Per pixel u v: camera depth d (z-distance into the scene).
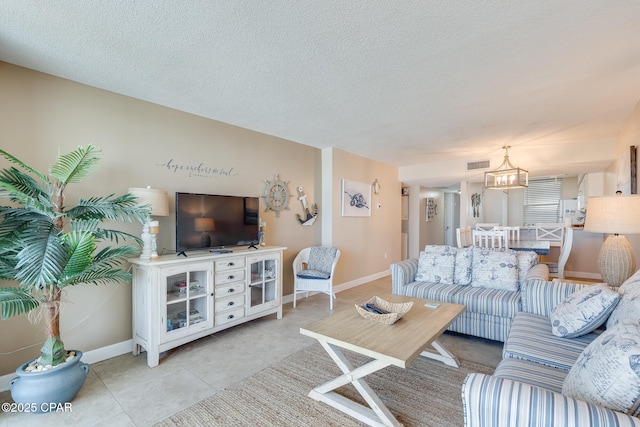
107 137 2.60
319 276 3.91
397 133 3.93
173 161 3.04
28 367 1.88
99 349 2.53
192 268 2.64
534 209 7.75
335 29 1.77
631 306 1.53
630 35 1.82
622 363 0.95
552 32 1.80
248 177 3.76
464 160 5.55
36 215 1.93
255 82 2.47
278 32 1.80
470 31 1.79
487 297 2.75
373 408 1.70
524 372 1.46
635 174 3.05
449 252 3.37
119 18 1.67
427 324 2.01
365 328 1.94
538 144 4.45
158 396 2.00
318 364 2.42
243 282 3.09
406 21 1.70
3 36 1.83
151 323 2.39
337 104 2.95
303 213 4.52
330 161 4.71
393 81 2.46
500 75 2.35
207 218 2.99
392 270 3.33
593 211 2.32
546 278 2.56
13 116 2.17
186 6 1.57
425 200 7.57
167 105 2.97
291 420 1.75
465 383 1.04
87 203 2.07
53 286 1.93
